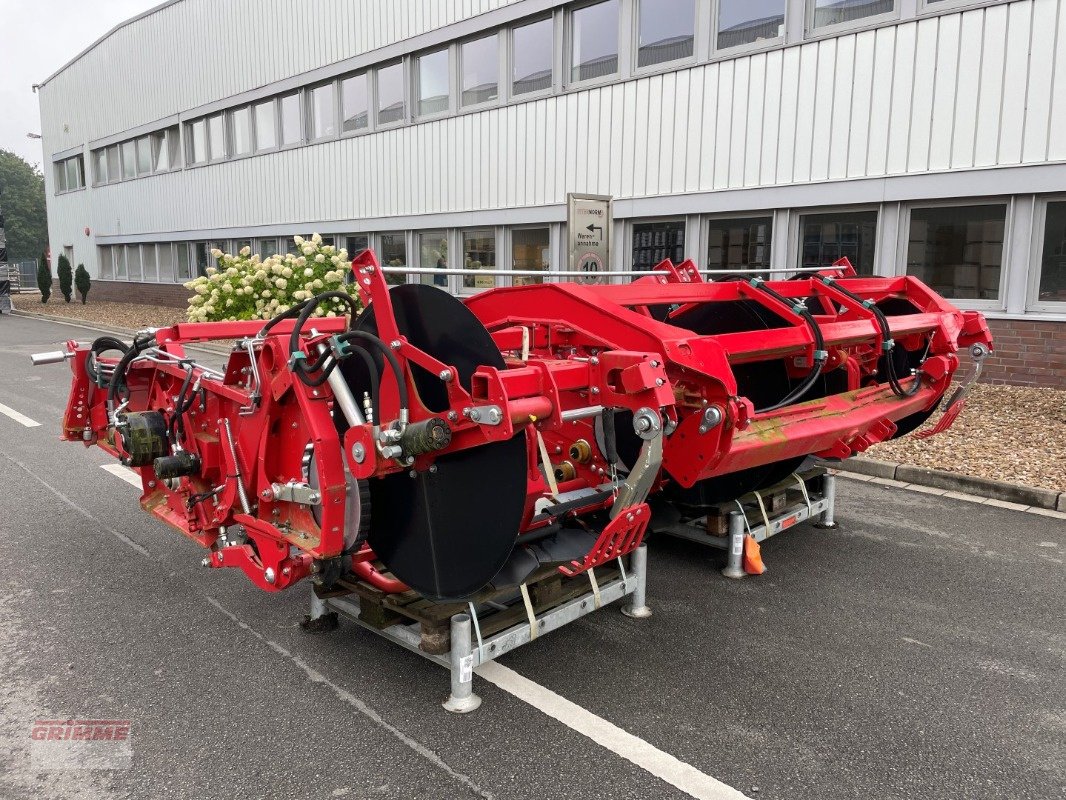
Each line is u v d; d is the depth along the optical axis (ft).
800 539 16.40
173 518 13.71
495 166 43.55
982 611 12.98
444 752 9.16
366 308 10.32
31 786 8.58
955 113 27.68
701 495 14.78
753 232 33.76
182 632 12.29
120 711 10.05
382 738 9.45
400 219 50.57
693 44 34.17
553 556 10.66
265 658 11.45
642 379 9.24
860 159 29.94
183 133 72.90
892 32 28.71
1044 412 24.75
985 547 15.88
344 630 12.39
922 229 29.55
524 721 9.79
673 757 9.05
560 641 11.99
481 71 44.14
